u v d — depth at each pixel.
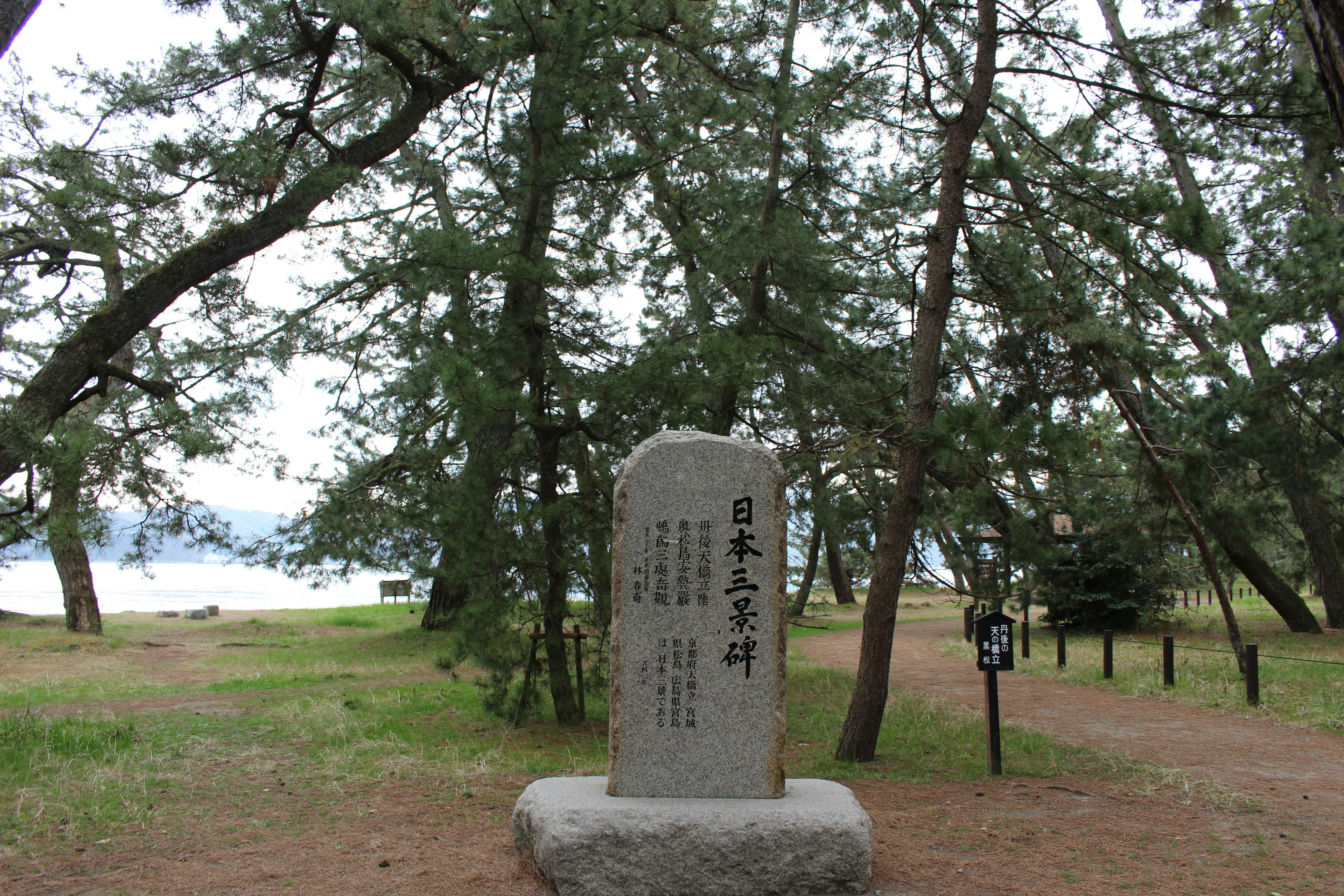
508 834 6.03
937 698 12.29
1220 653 16.00
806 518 14.74
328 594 56.12
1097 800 6.94
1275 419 14.57
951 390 11.72
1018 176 8.77
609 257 10.39
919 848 5.77
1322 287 11.31
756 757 5.53
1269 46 9.57
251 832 6.07
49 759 7.91
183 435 10.34
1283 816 6.47
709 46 12.53
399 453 15.09
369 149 12.34
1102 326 10.36
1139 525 15.88
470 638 9.58
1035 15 8.86
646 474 5.82
